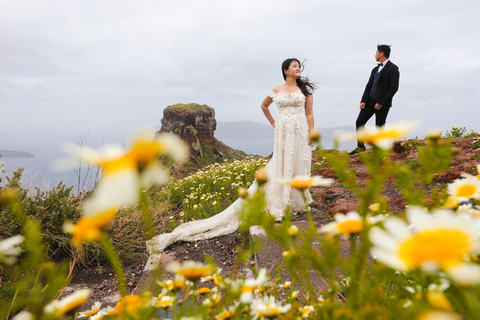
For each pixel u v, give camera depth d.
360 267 0.71
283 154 4.39
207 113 78.19
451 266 0.44
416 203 0.77
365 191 0.70
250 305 0.91
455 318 0.46
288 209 0.86
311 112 4.61
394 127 0.68
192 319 0.72
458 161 5.28
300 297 1.70
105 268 3.47
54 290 0.67
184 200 5.94
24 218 0.69
